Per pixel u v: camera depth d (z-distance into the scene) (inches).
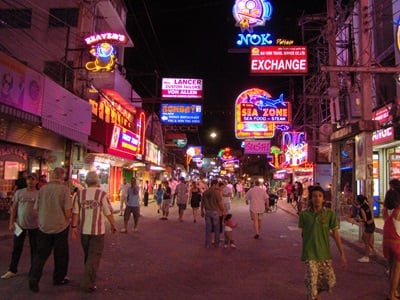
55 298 248.5
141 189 1518.2
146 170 1451.8
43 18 876.0
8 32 868.6
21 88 533.3
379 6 664.4
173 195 1151.0
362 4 523.2
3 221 574.2
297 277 319.6
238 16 743.1
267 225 702.5
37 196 277.6
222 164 3415.4
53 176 281.3
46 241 268.2
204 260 382.9
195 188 743.7
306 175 1320.1
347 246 493.0
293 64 730.8
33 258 274.7
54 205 271.6
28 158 658.2
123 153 970.7
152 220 754.8
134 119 1288.1
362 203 403.5
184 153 2358.5
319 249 227.6
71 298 249.6
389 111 619.5
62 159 737.6
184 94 1285.7
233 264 367.2
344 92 610.9
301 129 1302.9
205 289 280.1
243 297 262.4
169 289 277.7
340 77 675.4
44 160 695.1
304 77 1065.5
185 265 358.0
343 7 778.2
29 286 262.8
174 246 458.6
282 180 1983.3
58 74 855.7
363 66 498.3
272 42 740.0
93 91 838.5
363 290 289.4
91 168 884.6
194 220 737.0
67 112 668.1
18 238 298.8
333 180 641.0
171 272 329.1
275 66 732.0
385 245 260.7
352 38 652.7
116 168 1216.2
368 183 501.4
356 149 537.3
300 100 1171.9
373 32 700.0
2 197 593.6
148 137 1486.2
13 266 297.0
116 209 938.1
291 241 517.3
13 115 515.2
